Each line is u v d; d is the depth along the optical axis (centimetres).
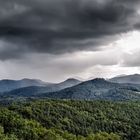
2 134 18525
